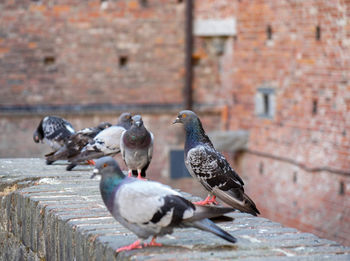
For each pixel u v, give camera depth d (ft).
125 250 12.56
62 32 51.42
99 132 22.41
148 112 53.36
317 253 12.63
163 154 53.98
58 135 25.49
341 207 39.24
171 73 53.88
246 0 49.47
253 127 49.52
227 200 17.46
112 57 52.60
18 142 50.96
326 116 40.83
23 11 50.47
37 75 51.19
